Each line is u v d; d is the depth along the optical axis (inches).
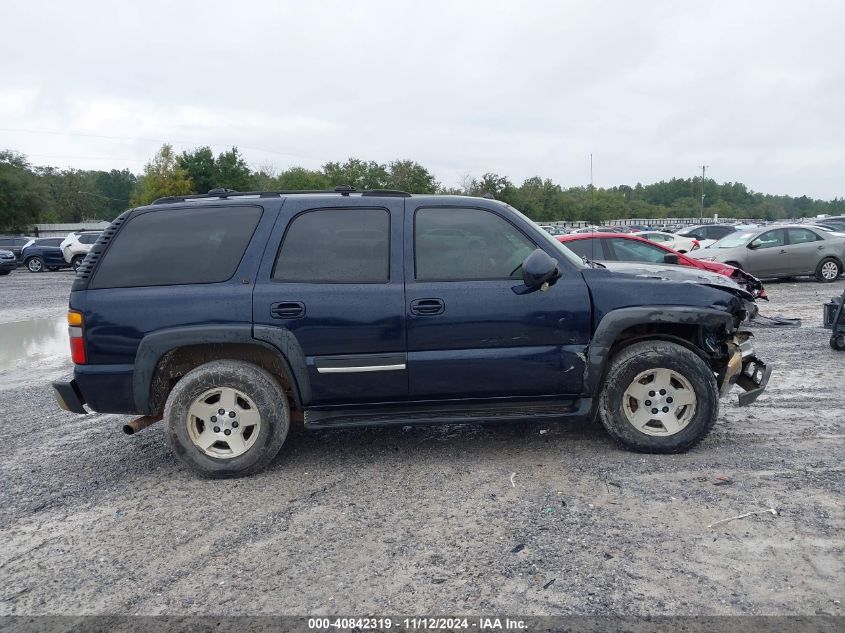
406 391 173.6
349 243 175.3
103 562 132.1
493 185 2190.0
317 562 128.3
